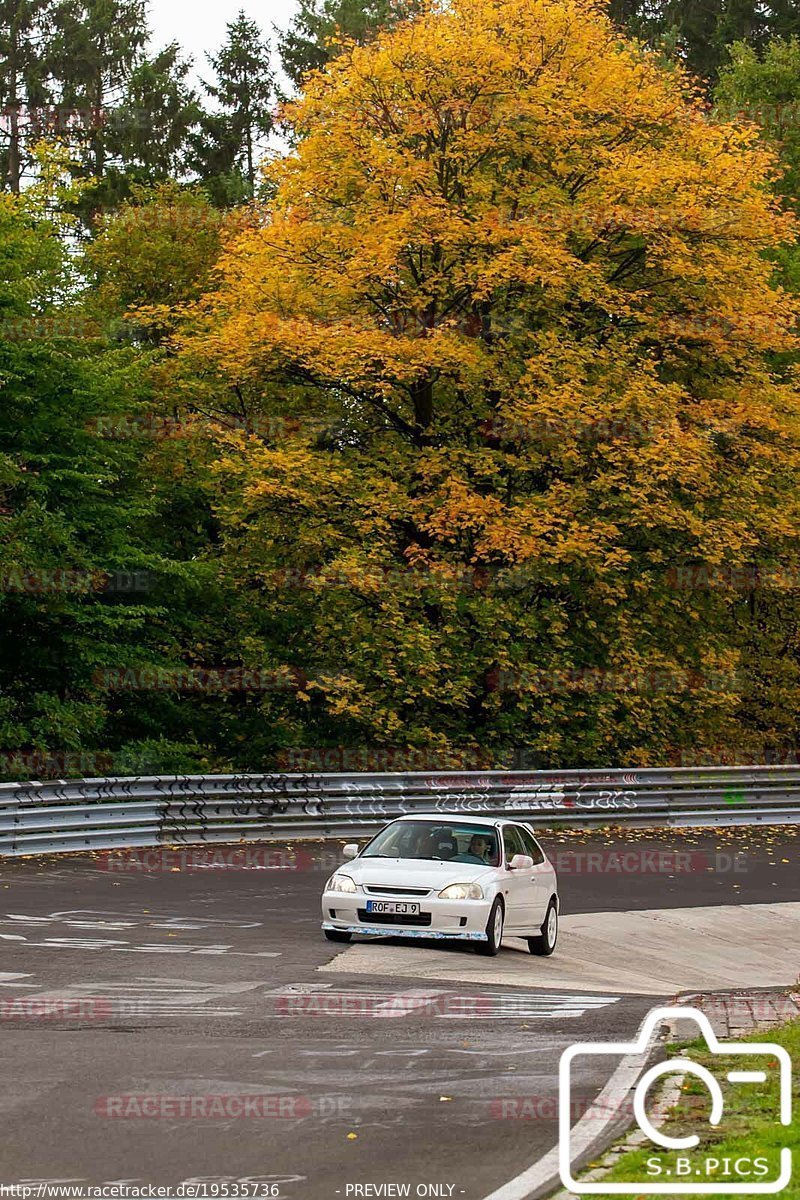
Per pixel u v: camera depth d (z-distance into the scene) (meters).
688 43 63.91
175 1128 7.61
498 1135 7.63
